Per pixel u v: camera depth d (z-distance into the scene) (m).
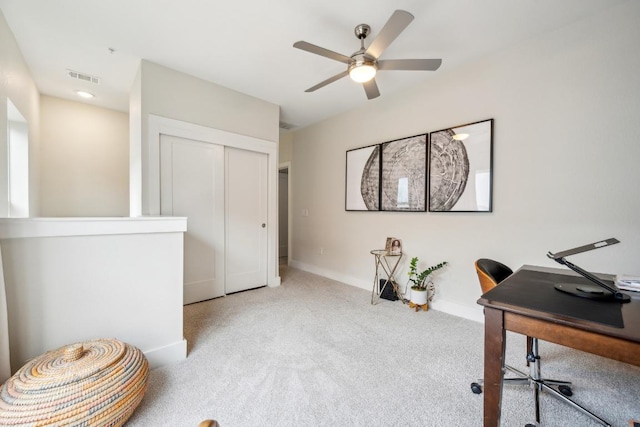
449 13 1.93
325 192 4.32
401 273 3.24
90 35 2.22
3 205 1.91
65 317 1.50
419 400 1.49
